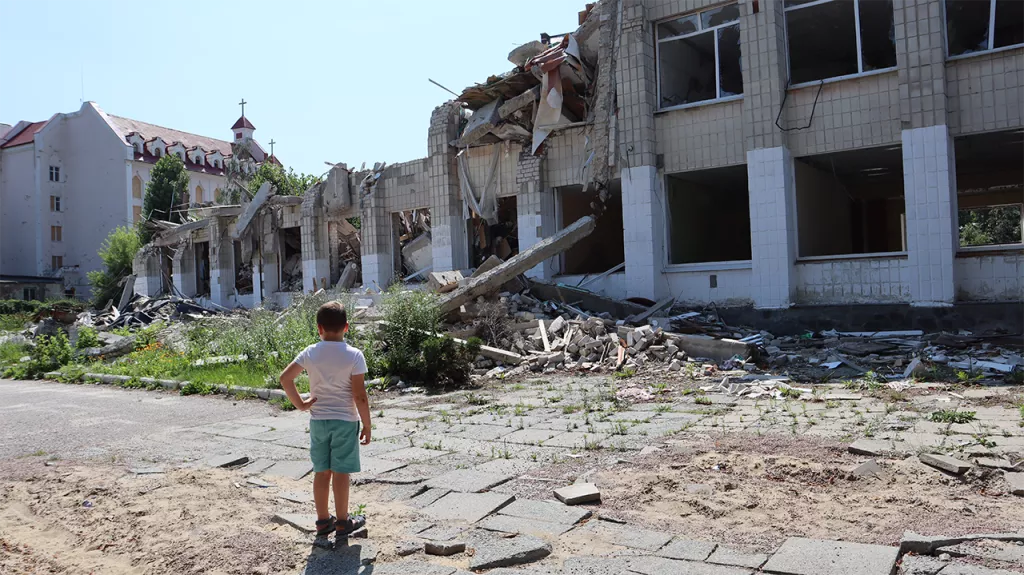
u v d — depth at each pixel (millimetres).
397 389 11820
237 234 28234
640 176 16875
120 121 61031
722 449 6707
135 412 10547
